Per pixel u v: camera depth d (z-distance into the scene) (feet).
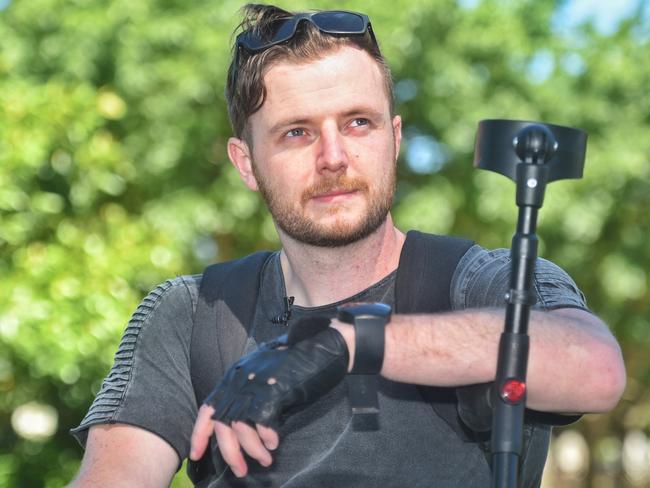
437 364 7.18
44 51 34.96
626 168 38.22
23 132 28.48
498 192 37.11
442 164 39.17
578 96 39.24
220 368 8.91
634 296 42.52
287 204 8.71
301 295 9.00
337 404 8.45
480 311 7.47
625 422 55.83
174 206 36.06
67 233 29.09
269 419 6.88
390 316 7.26
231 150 9.68
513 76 39.01
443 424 8.32
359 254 8.78
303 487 8.28
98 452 8.84
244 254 40.09
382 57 8.97
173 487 30.76
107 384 9.20
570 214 37.63
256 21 9.08
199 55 35.17
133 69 34.91
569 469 65.05
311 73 8.59
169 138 36.01
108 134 31.89
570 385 7.29
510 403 6.90
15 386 29.86
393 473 8.24
